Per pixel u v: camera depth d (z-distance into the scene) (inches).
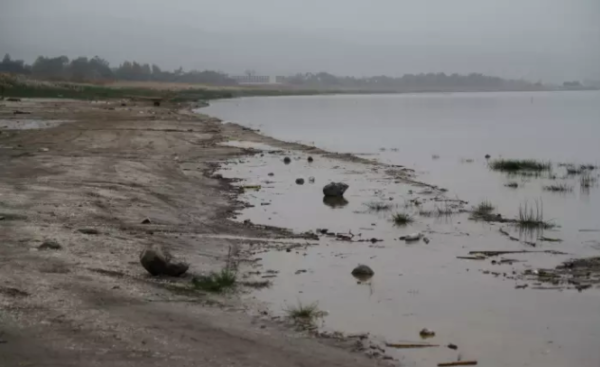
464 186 790.5
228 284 358.9
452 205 636.7
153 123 1675.7
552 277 390.9
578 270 408.5
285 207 617.6
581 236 510.0
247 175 829.2
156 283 348.8
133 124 1615.4
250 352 263.1
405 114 3171.8
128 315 293.6
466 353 277.3
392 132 1825.8
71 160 837.2
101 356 247.9
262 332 289.0
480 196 711.7
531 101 5846.5
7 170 725.9
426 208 619.8
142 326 281.1
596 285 374.9
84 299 308.0
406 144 1414.9
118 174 729.6
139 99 3710.6
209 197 653.3
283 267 404.2
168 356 251.9
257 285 364.8
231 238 478.0
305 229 522.9
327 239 486.9
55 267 355.3
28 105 2310.5
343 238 490.0
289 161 978.7
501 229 531.2
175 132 1421.0
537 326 309.9
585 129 1993.1
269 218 564.4
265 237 488.1
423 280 382.6
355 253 443.8
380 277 386.9
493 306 337.7
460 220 565.9
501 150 1300.4
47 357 244.4
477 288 368.5
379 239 489.1
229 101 5349.4
